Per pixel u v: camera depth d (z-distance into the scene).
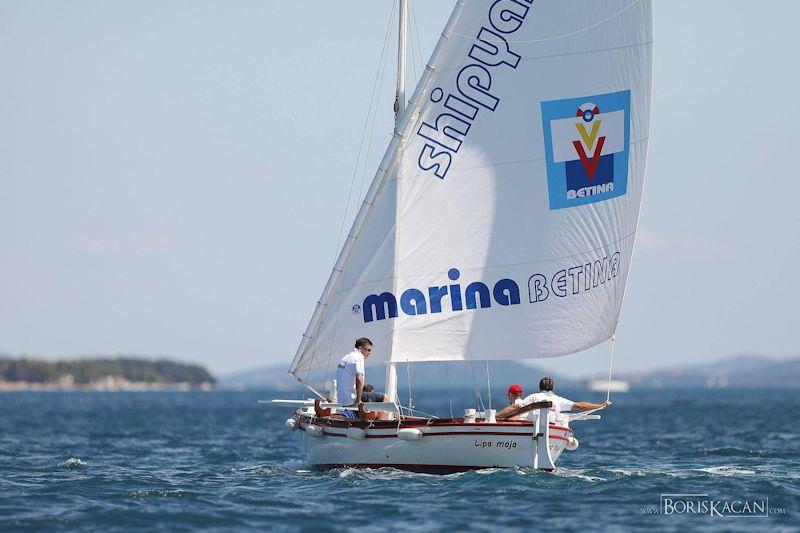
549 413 83.38
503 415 85.94
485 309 89.62
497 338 89.56
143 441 166.00
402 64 92.50
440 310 89.81
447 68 88.94
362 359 88.56
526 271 89.50
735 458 122.69
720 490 81.38
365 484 82.25
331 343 91.69
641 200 91.12
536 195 89.44
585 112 89.62
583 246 89.81
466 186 89.62
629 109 90.44
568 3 89.31
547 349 89.50
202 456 129.62
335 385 93.31
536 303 89.50
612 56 89.75
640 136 90.75
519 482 81.06
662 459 121.50
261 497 78.44
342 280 90.88
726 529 65.56
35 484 89.56
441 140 89.44
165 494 80.75
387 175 89.56
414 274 90.00
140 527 67.44
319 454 93.31
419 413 91.44
